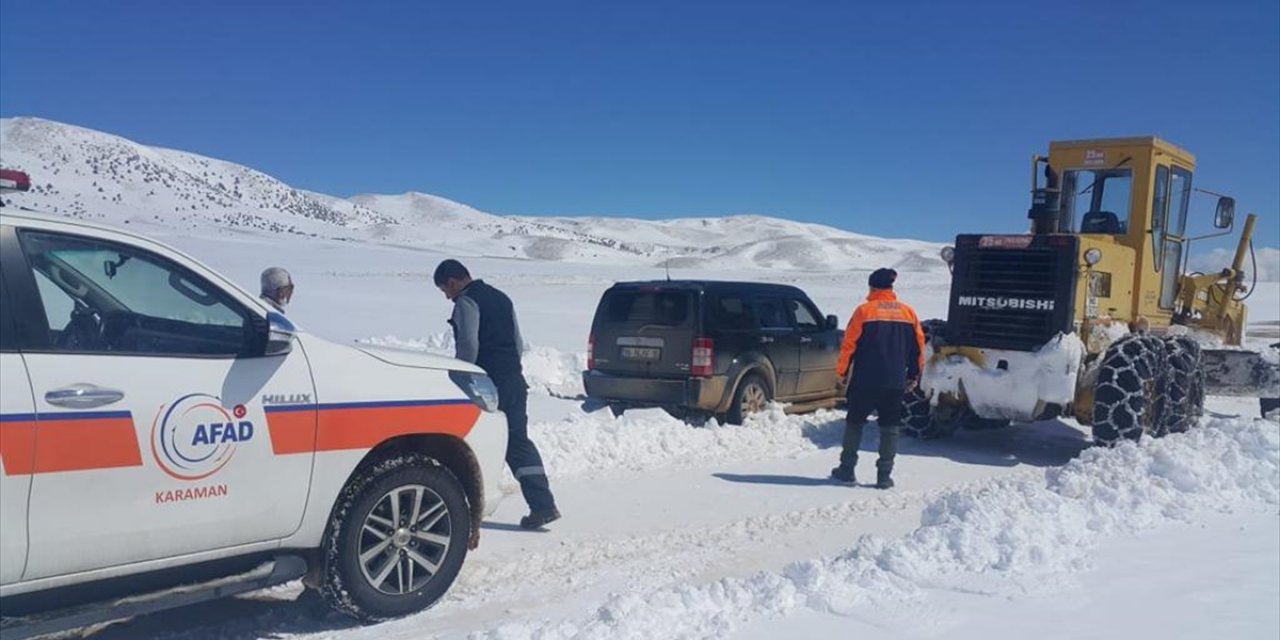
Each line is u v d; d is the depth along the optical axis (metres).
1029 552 5.63
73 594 3.94
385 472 4.83
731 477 8.52
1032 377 9.38
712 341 10.34
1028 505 6.41
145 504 4.00
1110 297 10.11
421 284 41.47
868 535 5.87
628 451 9.11
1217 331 12.50
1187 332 11.30
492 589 5.39
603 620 4.49
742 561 6.02
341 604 4.71
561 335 21.62
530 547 6.24
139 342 4.41
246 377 4.37
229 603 5.16
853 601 4.95
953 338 10.01
